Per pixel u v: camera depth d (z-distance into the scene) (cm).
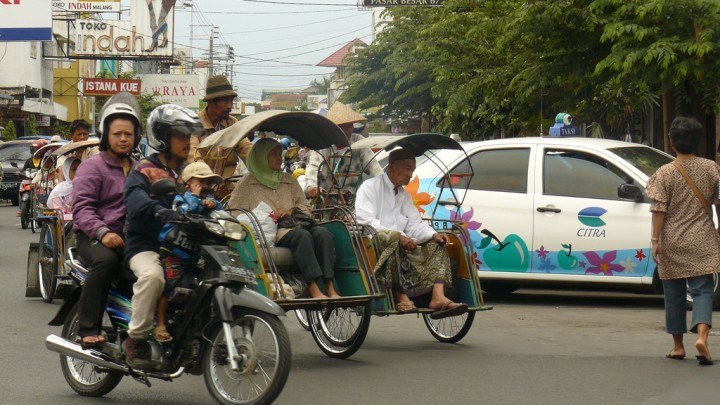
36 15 4175
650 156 1361
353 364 962
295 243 944
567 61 1867
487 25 2077
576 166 1341
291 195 991
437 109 2998
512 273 1352
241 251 903
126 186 770
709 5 1547
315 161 1210
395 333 1159
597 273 1311
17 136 5781
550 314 1296
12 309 1284
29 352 998
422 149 1134
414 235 1052
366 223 1027
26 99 5566
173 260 760
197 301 740
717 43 1556
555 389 837
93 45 7031
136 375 781
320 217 1080
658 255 973
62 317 830
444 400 798
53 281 1327
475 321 1241
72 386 828
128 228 772
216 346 745
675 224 963
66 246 1318
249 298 727
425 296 1062
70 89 6812
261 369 732
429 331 1169
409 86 3556
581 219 1316
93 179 805
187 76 8200
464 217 1373
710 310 950
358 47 3994
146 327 754
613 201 1309
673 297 969
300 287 955
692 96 1839
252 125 937
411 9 3419
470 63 2783
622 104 1941
